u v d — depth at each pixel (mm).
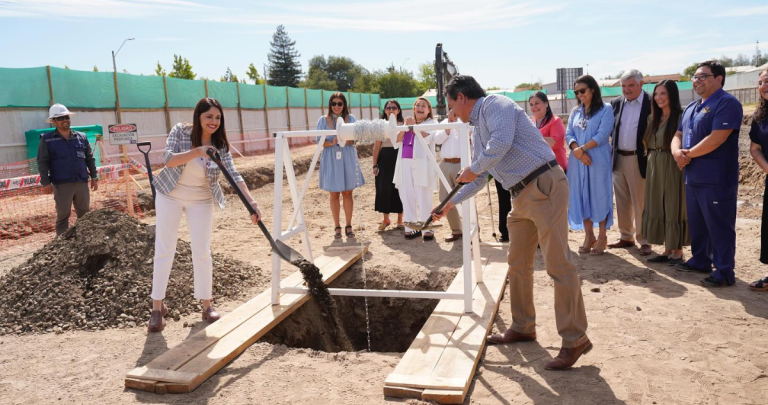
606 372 3389
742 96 42562
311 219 9273
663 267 5508
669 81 5266
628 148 5875
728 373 3316
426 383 3168
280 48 84500
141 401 3260
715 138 4574
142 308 4664
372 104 37031
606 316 4289
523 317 3863
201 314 4727
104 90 15953
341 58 98688
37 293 4840
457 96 3527
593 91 5801
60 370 3703
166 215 4230
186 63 49062
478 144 3588
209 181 4242
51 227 9367
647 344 3760
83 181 7461
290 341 4746
